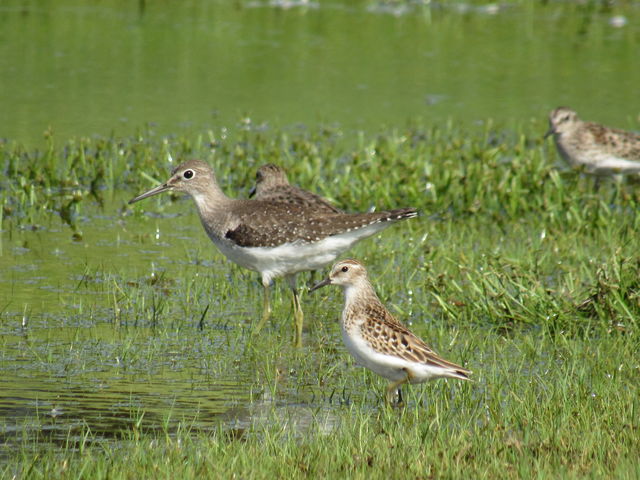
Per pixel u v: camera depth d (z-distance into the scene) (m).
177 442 8.90
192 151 20.83
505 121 23.66
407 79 27.02
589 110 24.52
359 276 10.85
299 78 26.81
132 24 32.03
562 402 10.04
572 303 13.23
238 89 25.64
